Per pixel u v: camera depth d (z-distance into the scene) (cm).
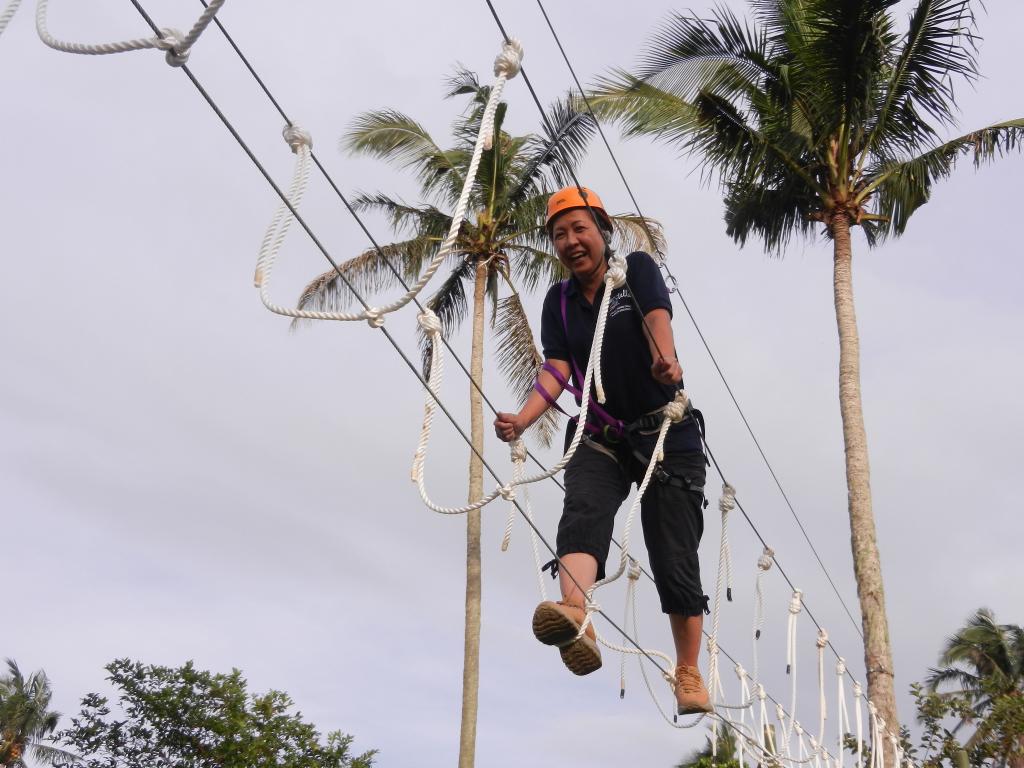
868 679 1394
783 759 676
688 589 482
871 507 1483
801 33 1561
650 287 457
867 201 1658
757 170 1628
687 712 503
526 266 2209
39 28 262
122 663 1928
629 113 1633
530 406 462
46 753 4912
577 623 429
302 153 337
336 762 1917
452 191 2197
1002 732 1505
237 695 1908
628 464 471
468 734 1847
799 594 716
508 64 335
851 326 1583
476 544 1991
